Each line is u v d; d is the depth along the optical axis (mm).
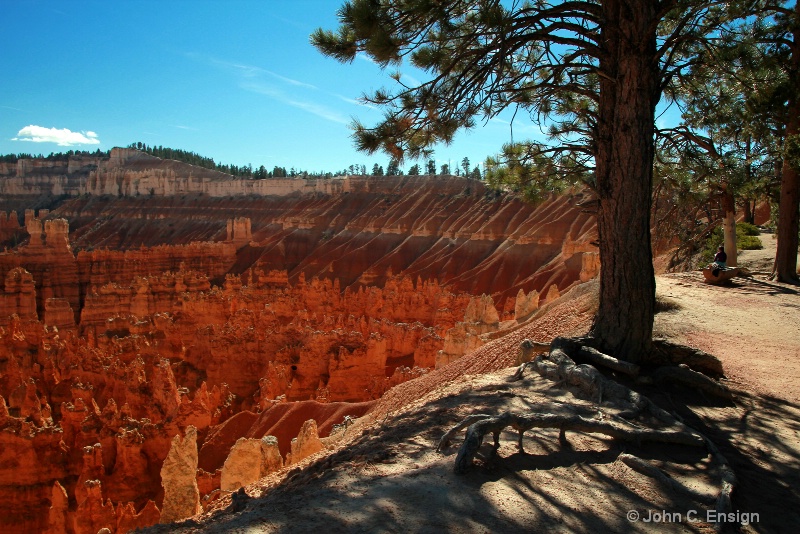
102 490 27328
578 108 14555
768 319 18250
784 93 18641
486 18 10180
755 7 13383
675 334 16516
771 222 40969
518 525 6082
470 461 7230
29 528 27156
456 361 24203
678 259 38781
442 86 11516
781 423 9828
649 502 6793
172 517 17469
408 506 6363
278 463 19750
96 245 158375
